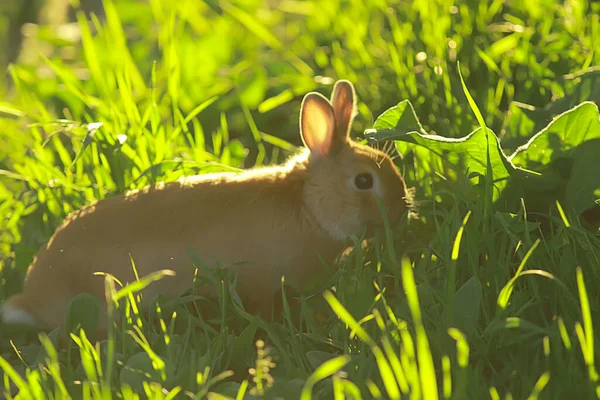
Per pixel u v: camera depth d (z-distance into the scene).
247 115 7.73
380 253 5.55
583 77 6.21
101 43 9.25
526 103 7.09
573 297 4.63
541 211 5.66
